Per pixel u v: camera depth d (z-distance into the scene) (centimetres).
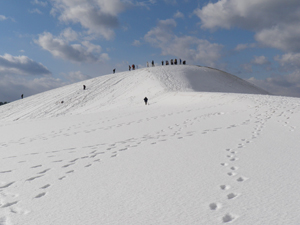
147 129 1072
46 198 388
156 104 2870
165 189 395
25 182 473
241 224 271
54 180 476
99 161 597
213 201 338
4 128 1497
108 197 377
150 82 4581
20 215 331
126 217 307
